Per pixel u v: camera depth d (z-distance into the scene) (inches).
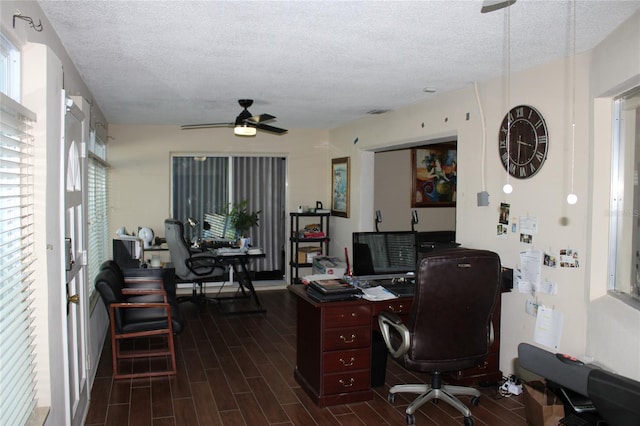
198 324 222.8
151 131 273.1
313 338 143.8
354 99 195.2
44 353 85.4
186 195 285.7
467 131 171.2
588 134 125.7
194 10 100.1
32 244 83.3
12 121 73.7
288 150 293.1
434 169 308.3
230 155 288.4
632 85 106.2
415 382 159.5
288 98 194.5
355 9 98.8
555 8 97.3
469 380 152.6
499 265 123.0
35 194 84.2
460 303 121.5
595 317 121.6
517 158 149.3
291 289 154.9
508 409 138.9
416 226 305.7
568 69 131.7
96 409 136.7
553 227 137.3
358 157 257.6
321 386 139.4
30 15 90.1
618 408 78.5
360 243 158.7
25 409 78.7
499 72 150.3
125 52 130.7
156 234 275.6
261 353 184.4
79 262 122.9
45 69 85.2
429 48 125.8
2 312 68.2
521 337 149.7
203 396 145.9
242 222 278.5
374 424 130.0
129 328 159.9
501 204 156.3
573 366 106.8
